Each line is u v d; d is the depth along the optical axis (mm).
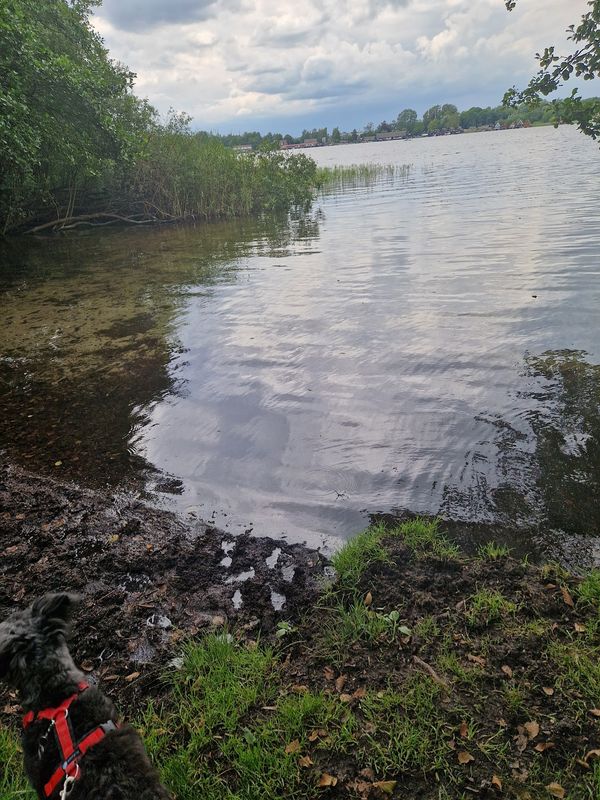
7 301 13312
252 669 3363
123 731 2232
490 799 2586
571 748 2764
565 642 3354
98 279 15445
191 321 11031
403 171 49281
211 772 2818
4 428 6949
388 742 2885
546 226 17375
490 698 3061
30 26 14031
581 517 4629
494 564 4117
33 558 4574
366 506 5078
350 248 17641
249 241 20859
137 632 3797
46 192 23703
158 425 6879
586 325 8836
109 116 17219
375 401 7027
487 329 9109
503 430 6074
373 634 3576
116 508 5254
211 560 4512
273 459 5969
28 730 2326
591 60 6445
